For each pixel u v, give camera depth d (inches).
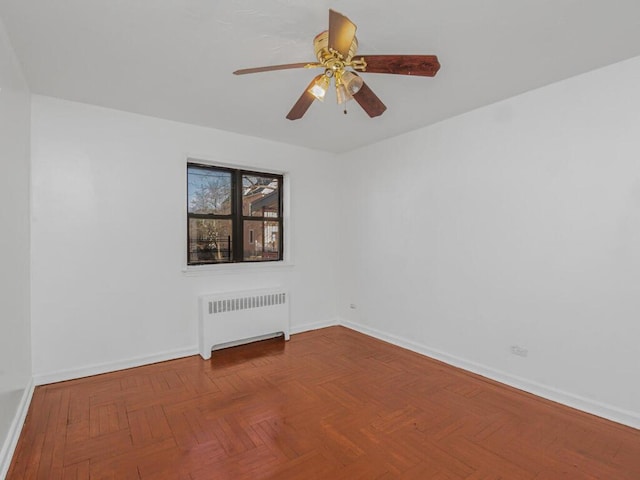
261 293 144.9
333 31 56.9
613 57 82.5
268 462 70.9
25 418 85.9
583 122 90.7
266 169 152.2
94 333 113.3
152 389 103.3
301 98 81.7
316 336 158.2
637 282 82.4
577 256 92.2
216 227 143.7
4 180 72.1
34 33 72.0
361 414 89.7
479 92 102.0
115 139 116.6
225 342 135.6
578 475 67.1
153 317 124.3
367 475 67.1
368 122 128.1
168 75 91.5
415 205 137.1
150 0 61.7
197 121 128.0
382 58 66.1
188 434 80.4
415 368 120.4
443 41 75.4
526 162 102.3
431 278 131.0
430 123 129.0
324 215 172.7
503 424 85.0
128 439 78.2
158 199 125.0
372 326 157.9
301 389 104.1
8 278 75.2
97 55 81.2
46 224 105.0
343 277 174.6
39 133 104.1
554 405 94.4
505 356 108.1
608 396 87.0
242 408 92.5
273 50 79.3
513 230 105.6
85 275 111.6
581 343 91.7
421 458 72.2
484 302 113.6
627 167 83.6
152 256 123.9
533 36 73.6
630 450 74.7
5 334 72.1
